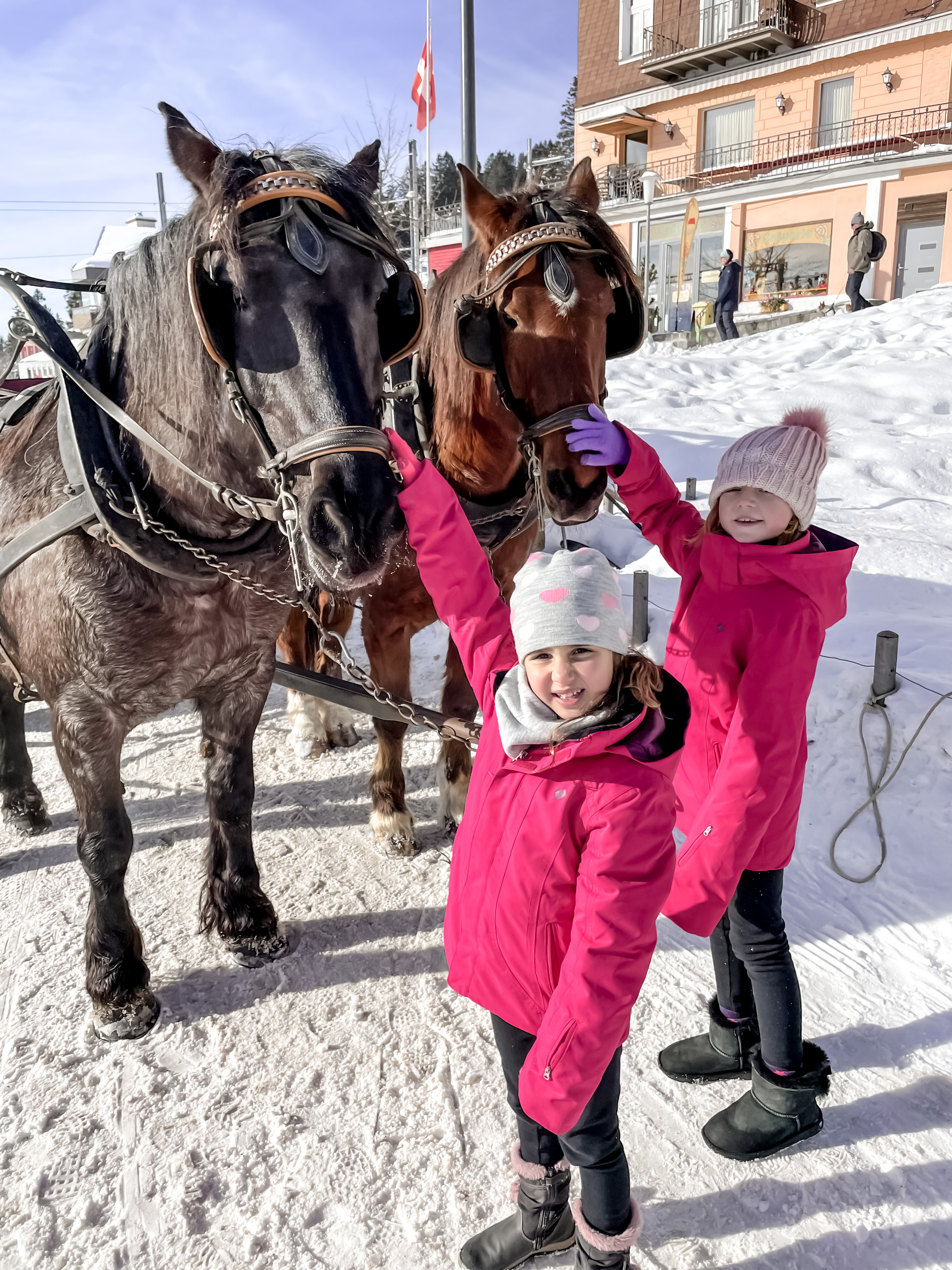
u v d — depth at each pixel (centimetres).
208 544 214
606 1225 161
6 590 235
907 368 907
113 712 228
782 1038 193
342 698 290
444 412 287
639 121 2409
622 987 138
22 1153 204
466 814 168
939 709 317
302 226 171
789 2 2097
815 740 337
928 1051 222
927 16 1880
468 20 650
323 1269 177
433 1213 189
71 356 216
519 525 304
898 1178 191
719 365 1108
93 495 202
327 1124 212
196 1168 200
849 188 1947
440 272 300
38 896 304
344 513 167
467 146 679
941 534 532
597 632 141
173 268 195
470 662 180
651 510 224
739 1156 197
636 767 144
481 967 157
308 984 261
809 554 178
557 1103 139
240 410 183
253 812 361
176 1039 240
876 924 266
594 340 244
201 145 187
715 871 178
